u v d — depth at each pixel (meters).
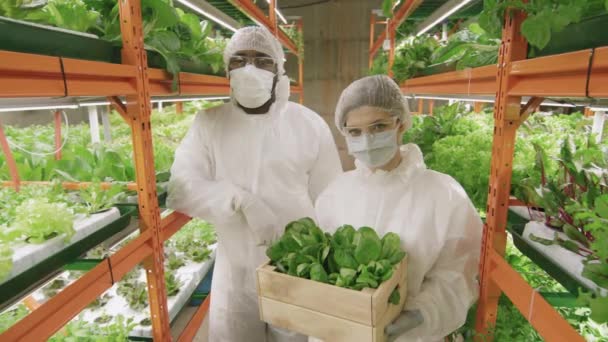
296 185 1.70
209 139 1.66
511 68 0.94
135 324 1.59
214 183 1.56
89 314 1.76
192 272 2.16
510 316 1.10
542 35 0.78
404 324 0.93
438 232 1.06
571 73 0.70
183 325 1.90
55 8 1.13
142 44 1.24
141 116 1.24
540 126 2.00
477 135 1.77
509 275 0.96
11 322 1.31
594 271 0.71
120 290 1.93
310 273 0.87
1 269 0.84
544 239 0.94
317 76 6.48
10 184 1.53
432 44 2.39
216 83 2.00
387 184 1.14
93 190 1.32
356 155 1.12
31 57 0.77
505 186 1.03
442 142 1.87
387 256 0.93
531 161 1.42
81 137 2.27
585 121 1.78
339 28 6.24
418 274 1.07
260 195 1.64
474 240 1.13
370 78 1.10
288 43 4.43
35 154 1.62
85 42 1.00
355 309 0.81
